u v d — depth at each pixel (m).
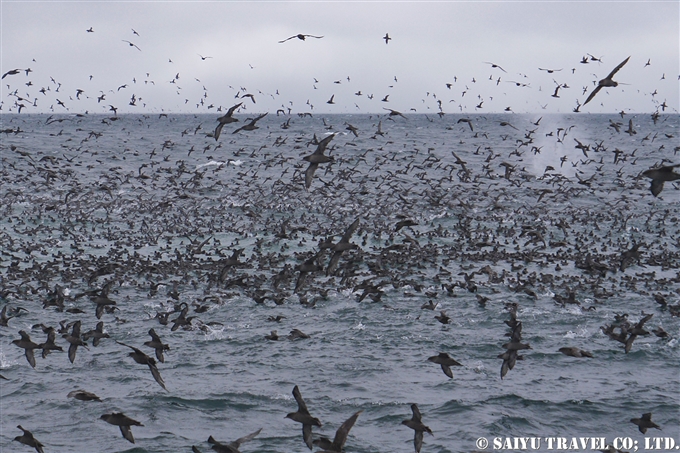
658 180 18.50
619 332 42.53
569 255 65.44
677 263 63.28
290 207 85.75
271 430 29.09
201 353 38.84
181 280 54.72
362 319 45.41
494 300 49.94
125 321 44.44
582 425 29.81
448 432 28.81
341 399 32.25
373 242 70.19
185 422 29.83
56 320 44.59
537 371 36.09
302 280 22.27
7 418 29.98
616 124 47.28
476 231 76.25
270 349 39.56
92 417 30.00
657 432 29.17
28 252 64.06
